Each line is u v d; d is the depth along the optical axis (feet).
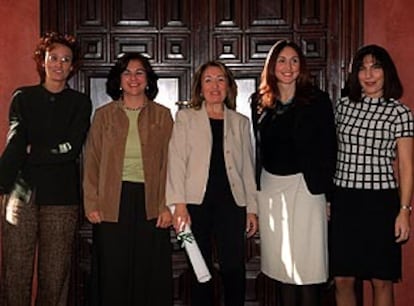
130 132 13.16
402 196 12.39
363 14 15.11
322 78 15.43
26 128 12.83
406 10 14.98
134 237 13.11
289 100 12.54
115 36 15.55
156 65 15.56
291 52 12.40
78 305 15.62
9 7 15.08
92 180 13.24
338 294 13.08
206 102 13.06
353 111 12.53
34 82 15.12
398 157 12.57
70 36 14.47
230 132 12.96
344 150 12.58
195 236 12.73
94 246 13.39
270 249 12.71
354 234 12.46
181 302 15.61
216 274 15.42
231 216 12.80
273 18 15.51
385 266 12.41
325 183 12.22
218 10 15.52
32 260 13.06
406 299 15.17
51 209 12.91
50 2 15.24
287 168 12.44
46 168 12.87
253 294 15.64
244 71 15.55
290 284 12.59
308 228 12.36
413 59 14.98
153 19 15.55
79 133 12.98
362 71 12.39
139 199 13.11
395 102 12.39
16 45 15.08
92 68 15.56
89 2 15.49
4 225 13.01
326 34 15.38
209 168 12.78
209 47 15.53
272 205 12.61
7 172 12.56
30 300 13.30
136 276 13.17
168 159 13.00
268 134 12.57
